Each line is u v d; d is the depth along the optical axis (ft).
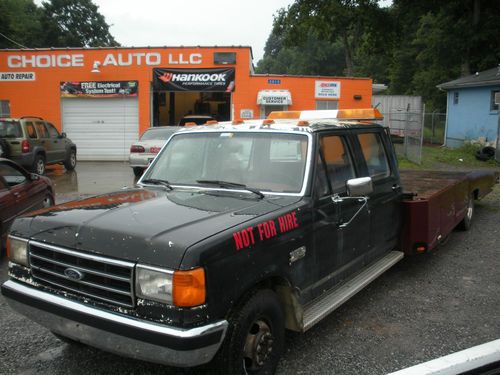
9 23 135.64
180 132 15.64
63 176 52.39
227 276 9.63
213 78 69.31
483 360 10.34
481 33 107.65
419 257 22.02
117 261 9.55
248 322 10.11
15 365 12.27
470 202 27.12
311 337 13.84
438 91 135.95
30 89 70.85
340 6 122.11
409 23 142.10
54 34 200.64
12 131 46.91
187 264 8.99
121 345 9.48
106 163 68.13
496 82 78.07
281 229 11.16
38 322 10.82
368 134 16.53
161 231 9.74
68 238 10.34
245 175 13.53
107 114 71.05
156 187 14.14
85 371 11.96
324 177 13.29
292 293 11.62
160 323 9.15
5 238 22.02
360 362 12.41
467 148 75.00
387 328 14.51
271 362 11.10
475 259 21.68
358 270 15.30
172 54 69.15
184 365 8.98
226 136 14.48
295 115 18.67
